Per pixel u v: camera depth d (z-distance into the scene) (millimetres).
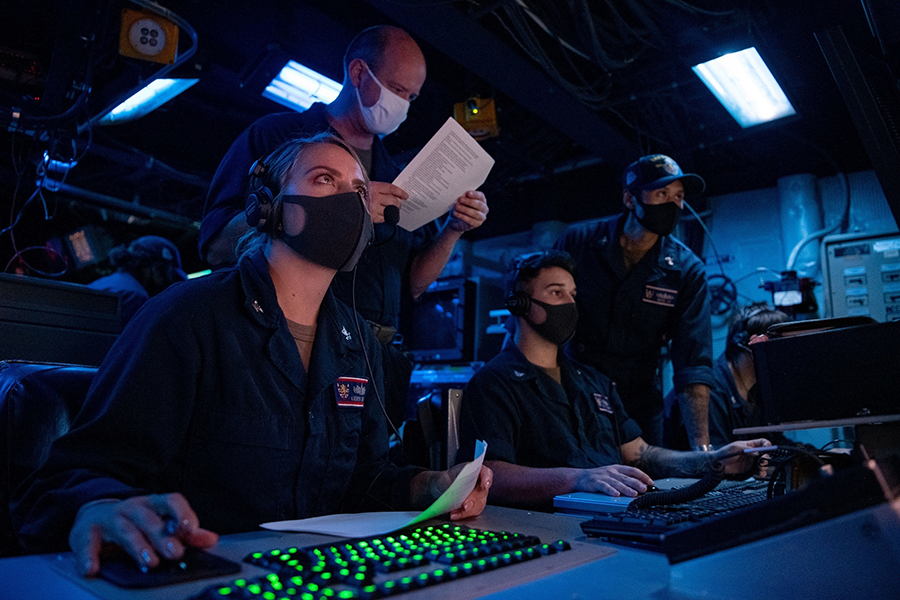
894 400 904
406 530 883
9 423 1126
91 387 938
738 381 2807
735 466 1417
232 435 983
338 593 567
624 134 4148
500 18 3031
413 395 3615
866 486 602
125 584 606
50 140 3678
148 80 3510
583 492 1366
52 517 758
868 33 2547
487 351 3607
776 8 2752
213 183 1818
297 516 1048
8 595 590
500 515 1138
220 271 1126
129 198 5695
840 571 589
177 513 682
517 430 1750
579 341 2533
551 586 653
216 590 564
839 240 4055
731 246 4574
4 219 5375
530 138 4469
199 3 3357
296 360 1073
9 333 1672
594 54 3164
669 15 2951
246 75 3643
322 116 1943
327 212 1058
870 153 1321
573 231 2686
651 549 832
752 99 3615
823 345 968
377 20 3529
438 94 4051
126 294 3662
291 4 3307
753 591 619
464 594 602
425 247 2045
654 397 2586
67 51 3188
